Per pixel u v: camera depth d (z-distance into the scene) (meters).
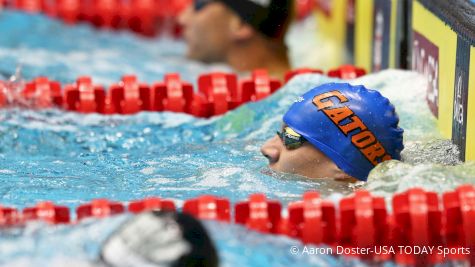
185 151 13.65
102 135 14.63
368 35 19.69
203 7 21.73
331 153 11.83
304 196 10.40
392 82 15.26
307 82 15.68
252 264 9.03
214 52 21.64
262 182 11.88
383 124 11.85
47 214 10.09
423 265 10.04
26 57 21.23
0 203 11.17
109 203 10.31
